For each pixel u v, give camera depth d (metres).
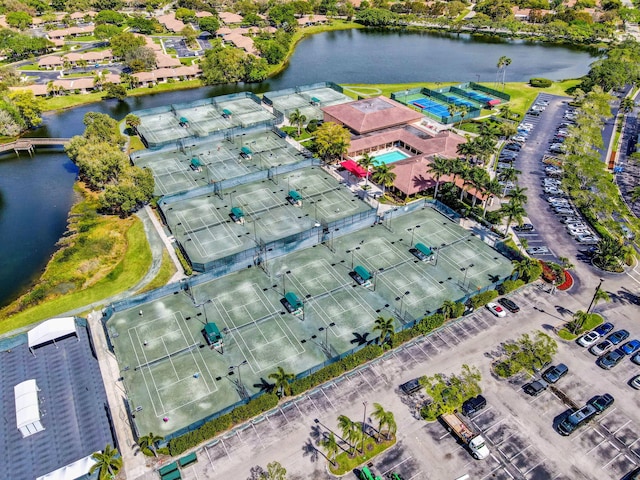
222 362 80.56
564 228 116.25
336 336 85.25
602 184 123.19
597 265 104.12
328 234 109.56
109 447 63.16
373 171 134.50
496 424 72.38
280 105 187.88
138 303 92.62
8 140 165.25
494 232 113.69
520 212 105.19
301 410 74.25
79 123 184.50
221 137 159.50
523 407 74.88
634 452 68.94
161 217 120.56
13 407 74.06
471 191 126.06
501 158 148.75
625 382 79.31
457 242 109.81
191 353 82.44
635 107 190.50
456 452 68.56
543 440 70.31
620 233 110.31
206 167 141.75
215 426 69.56
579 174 130.75
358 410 74.25
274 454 68.12
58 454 67.44
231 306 92.00
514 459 67.75
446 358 82.81
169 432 69.94
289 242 107.75
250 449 68.81
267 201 125.25
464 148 126.50
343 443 69.50
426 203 122.88
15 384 77.44
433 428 71.81
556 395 76.88
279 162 145.12
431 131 162.38
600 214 120.69
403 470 66.12
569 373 80.56
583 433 71.44
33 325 91.44
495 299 95.38
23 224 124.06
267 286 96.81
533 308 93.44
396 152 153.12
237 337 85.25
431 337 87.12
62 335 85.00
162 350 83.06
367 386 77.94
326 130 139.88
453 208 122.81
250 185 132.62
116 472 62.84
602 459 68.00
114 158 130.12
